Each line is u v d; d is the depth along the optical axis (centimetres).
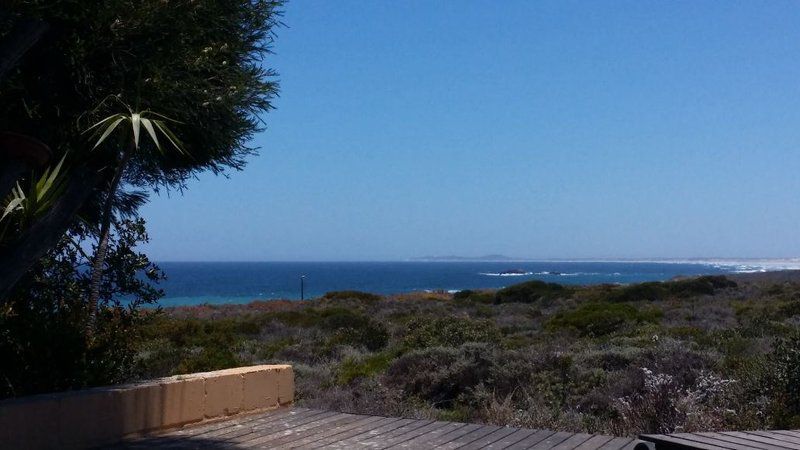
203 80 737
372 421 727
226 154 817
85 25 673
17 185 694
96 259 724
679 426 915
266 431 677
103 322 749
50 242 615
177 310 4497
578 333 2453
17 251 601
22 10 628
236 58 798
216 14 733
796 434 577
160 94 708
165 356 1340
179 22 695
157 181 865
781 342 1033
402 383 1366
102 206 841
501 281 15000
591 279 15712
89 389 623
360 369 1602
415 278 17000
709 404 977
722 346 1623
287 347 2097
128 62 701
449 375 1334
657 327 2175
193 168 836
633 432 952
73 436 586
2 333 640
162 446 610
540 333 2542
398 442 638
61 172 753
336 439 648
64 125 738
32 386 632
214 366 1213
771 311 2872
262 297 9038
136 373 814
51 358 639
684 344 1591
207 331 2228
